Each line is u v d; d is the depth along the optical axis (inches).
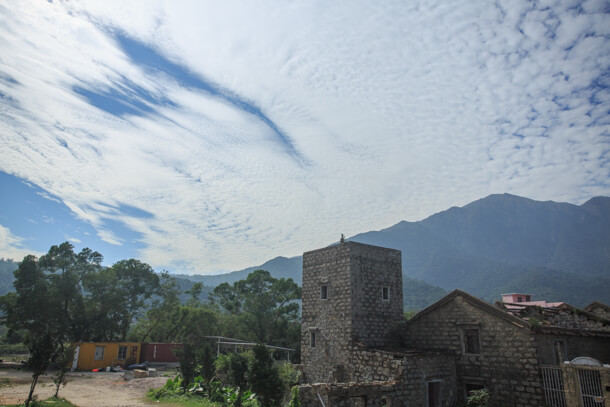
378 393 845.2
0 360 1830.7
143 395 1160.8
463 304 1040.2
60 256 2075.5
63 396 1082.1
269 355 881.5
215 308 2851.9
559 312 1135.0
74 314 2063.2
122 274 2282.2
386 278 1238.9
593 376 743.7
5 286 6540.4
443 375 990.4
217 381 1176.2
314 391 793.6
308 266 1314.0
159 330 2536.9
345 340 1123.3
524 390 884.6
